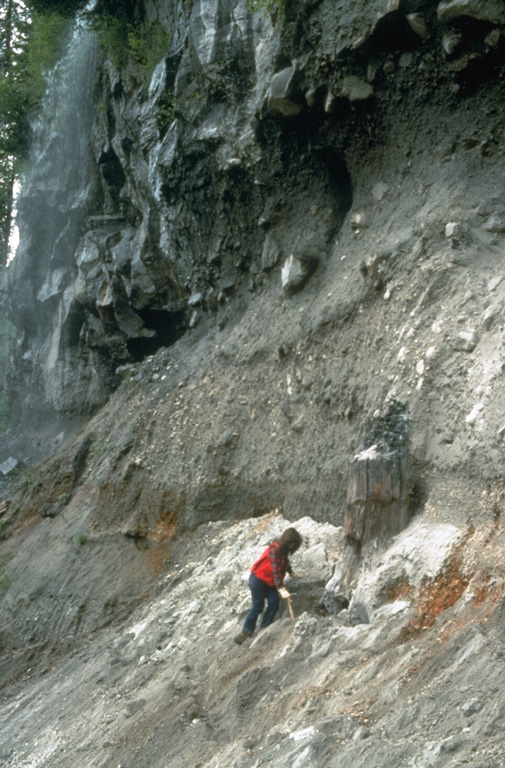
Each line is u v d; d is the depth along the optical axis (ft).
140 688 24.95
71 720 26.00
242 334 37.63
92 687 27.35
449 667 15.46
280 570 23.43
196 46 40.06
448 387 22.95
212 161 40.34
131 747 21.02
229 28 39.24
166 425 39.50
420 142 30.68
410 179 30.76
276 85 33.45
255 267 39.83
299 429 31.19
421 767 13.20
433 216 27.94
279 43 33.71
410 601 19.31
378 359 27.30
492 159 28.12
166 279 49.55
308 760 15.05
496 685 14.21
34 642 37.83
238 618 25.13
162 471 38.04
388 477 22.00
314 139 34.50
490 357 21.95
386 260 28.78
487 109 28.50
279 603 23.80
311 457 29.91
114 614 35.27
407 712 14.79
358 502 22.16
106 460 43.16
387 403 24.79
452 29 28.07
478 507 19.40
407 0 28.81
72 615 36.81
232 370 36.76
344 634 19.56
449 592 18.52
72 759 22.68
